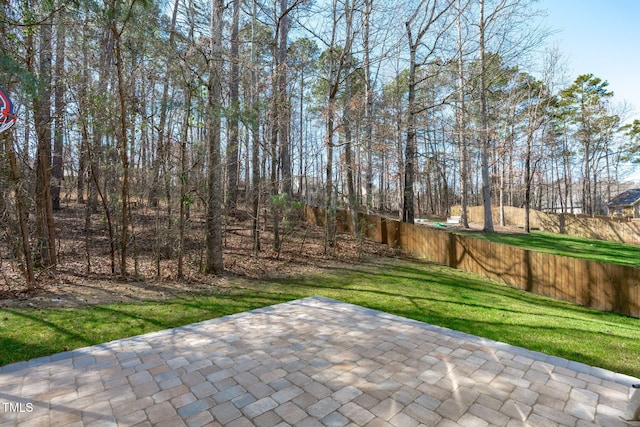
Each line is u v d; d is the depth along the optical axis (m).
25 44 4.98
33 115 5.64
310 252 9.69
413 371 3.06
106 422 2.23
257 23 12.25
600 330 4.59
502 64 12.64
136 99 6.50
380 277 7.41
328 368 3.08
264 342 3.69
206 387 2.71
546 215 19.25
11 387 2.67
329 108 9.90
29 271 5.30
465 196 17.03
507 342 3.95
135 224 9.98
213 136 6.75
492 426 2.26
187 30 7.78
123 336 3.80
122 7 5.16
